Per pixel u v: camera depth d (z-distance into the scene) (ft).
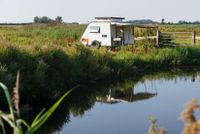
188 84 63.36
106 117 40.96
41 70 47.78
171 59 84.99
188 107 5.12
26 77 45.93
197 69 82.89
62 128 37.04
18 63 47.03
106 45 99.91
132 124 37.96
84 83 59.57
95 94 54.03
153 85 62.34
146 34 113.39
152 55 83.46
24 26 232.73
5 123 34.50
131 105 47.16
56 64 54.44
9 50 47.65
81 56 64.18
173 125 36.52
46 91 48.14
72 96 52.21
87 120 39.91
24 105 42.60
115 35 101.35
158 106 46.32
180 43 104.01
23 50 50.42
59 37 128.67
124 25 99.76
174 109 44.42
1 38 58.18
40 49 53.26
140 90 57.88
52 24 231.30
